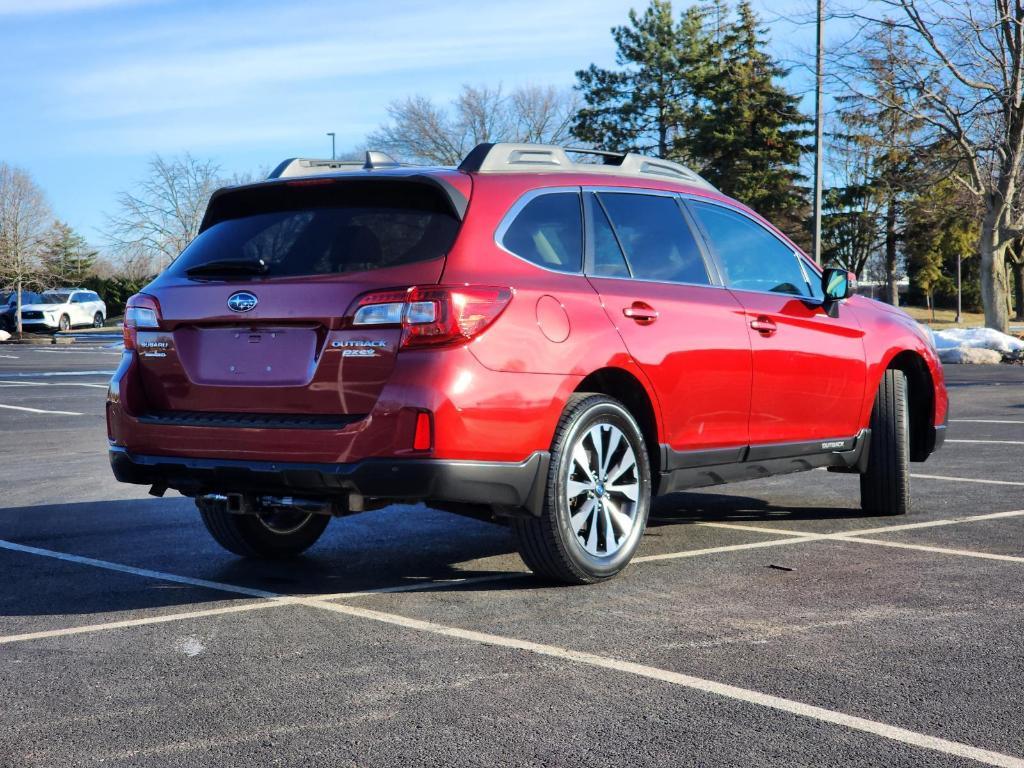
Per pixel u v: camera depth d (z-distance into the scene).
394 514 6.98
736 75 55.16
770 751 2.93
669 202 5.56
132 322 4.97
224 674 3.63
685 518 6.59
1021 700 3.33
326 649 3.90
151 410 4.89
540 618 4.29
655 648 3.88
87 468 9.23
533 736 3.05
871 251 63.59
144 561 5.50
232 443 4.53
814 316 6.06
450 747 2.98
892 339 6.55
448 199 4.55
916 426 6.95
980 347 27.02
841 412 6.21
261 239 4.79
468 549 5.78
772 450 5.78
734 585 4.82
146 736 3.08
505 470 4.41
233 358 4.65
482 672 3.62
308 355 4.47
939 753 2.92
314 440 4.35
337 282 4.44
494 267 4.52
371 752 2.95
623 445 4.92
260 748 2.98
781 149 55.28
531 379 4.48
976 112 27.86
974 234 69.19
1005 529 6.11
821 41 27.23
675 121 58.94
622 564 4.93
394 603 4.56
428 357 4.27
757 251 6.00
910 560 5.32
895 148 30.19
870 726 3.12
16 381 20.55
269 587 4.89
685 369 5.18
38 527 6.50
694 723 3.14
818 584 4.83
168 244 52.91
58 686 3.53
